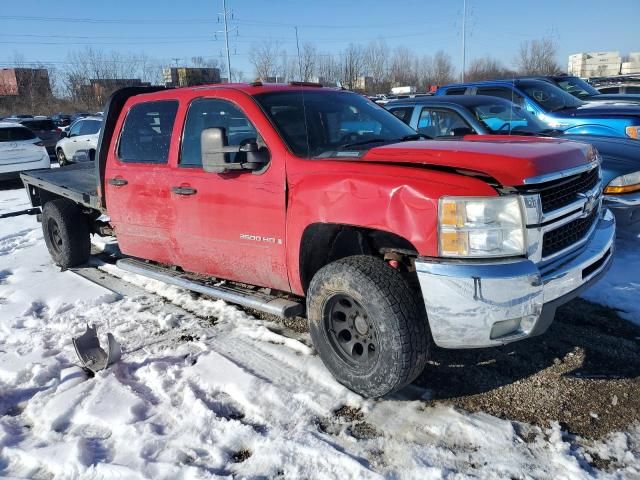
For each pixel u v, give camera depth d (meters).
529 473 2.60
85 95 57.16
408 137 4.15
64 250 6.10
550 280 2.93
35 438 3.07
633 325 4.09
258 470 2.71
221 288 4.27
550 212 2.97
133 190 4.70
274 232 3.64
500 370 3.56
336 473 2.66
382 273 3.07
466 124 6.92
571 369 3.52
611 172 5.76
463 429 2.95
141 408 3.27
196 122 4.24
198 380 3.54
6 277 6.12
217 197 3.96
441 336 2.93
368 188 3.08
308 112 3.97
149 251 4.84
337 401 3.24
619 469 2.62
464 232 2.81
